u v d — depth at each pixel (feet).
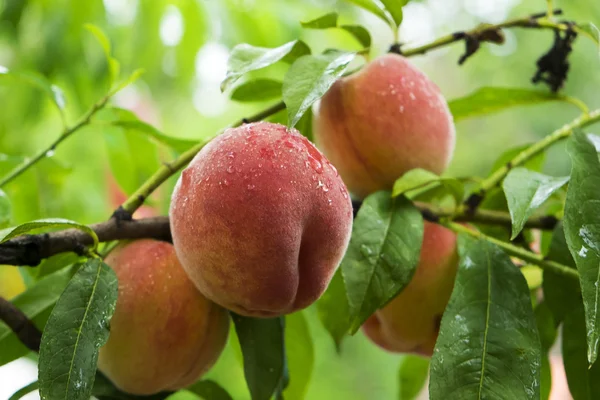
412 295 2.05
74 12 3.28
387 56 2.09
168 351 1.93
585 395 1.98
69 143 3.63
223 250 1.78
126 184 2.53
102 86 3.39
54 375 1.74
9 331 2.02
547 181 1.88
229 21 3.37
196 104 4.05
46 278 2.05
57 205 2.78
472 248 1.96
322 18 2.05
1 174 2.53
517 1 4.28
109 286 1.82
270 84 2.16
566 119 4.23
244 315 1.89
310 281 1.84
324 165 1.83
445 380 1.81
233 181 1.77
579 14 3.87
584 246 1.79
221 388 2.11
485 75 4.52
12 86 3.41
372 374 3.86
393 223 1.95
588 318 1.74
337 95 2.06
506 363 1.83
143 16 3.38
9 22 3.32
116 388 1.98
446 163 2.11
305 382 2.23
